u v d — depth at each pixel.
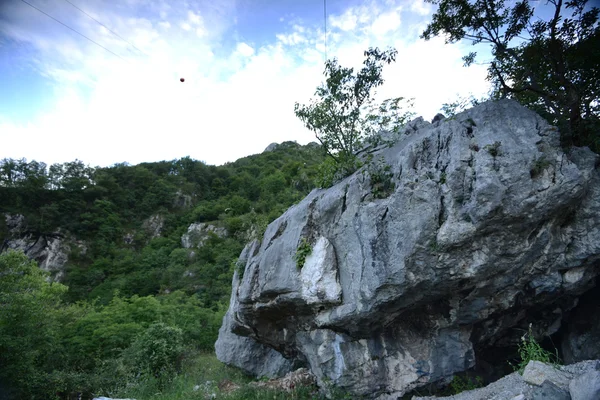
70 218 53.88
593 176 5.17
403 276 5.37
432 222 5.24
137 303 18.23
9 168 57.97
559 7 6.28
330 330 7.19
